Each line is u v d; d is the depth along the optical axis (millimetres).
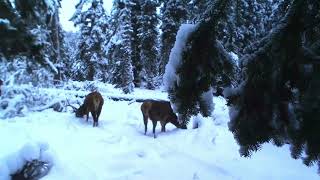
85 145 11523
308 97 3676
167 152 11570
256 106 3768
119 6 32625
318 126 3693
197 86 3752
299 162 11641
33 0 4730
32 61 5129
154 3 34188
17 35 4590
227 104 3918
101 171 9648
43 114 15297
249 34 18234
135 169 10078
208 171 10367
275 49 3691
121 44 30562
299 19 3684
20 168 8195
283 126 3834
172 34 29766
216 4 3744
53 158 9211
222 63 3768
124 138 12359
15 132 11844
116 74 31875
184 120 3861
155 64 34875
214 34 3744
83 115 15227
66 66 38344
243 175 10281
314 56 3654
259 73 3730
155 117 13617
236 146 12500
